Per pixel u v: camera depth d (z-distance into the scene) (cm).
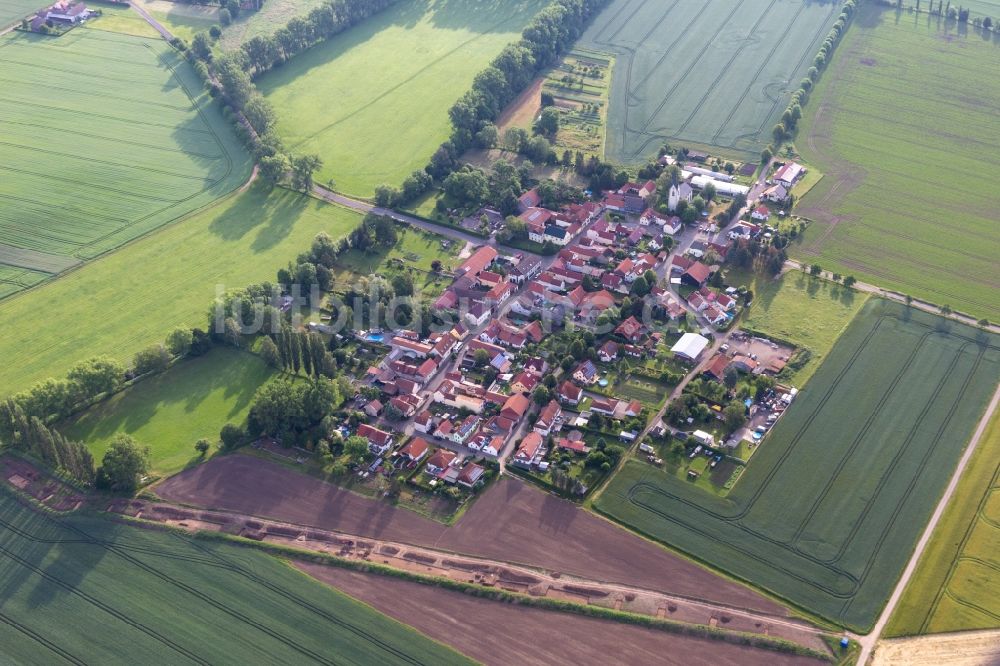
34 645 19188
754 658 18325
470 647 18800
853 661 18138
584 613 19312
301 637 19150
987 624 18638
